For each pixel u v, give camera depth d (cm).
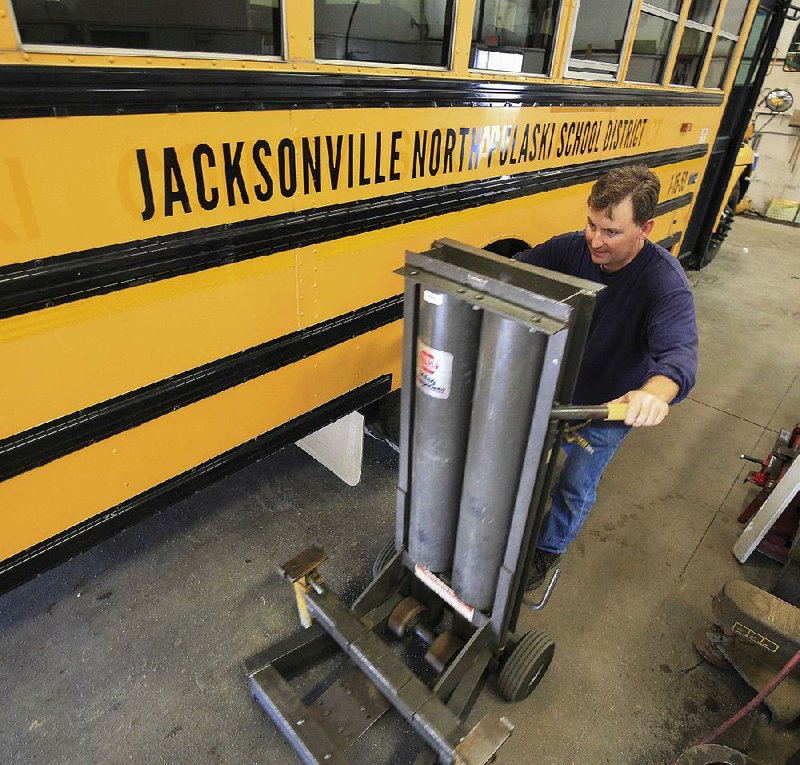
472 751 124
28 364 119
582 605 204
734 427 317
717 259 624
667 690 177
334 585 204
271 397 179
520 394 114
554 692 175
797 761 151
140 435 146
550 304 100
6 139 102
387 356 219
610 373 171
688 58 334
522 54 217
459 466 138
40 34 105
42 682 168
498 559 142
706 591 213
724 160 495
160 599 195
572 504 187
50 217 112
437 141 194
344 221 174
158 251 132
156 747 154
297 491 244
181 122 126
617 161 306
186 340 147
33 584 197
